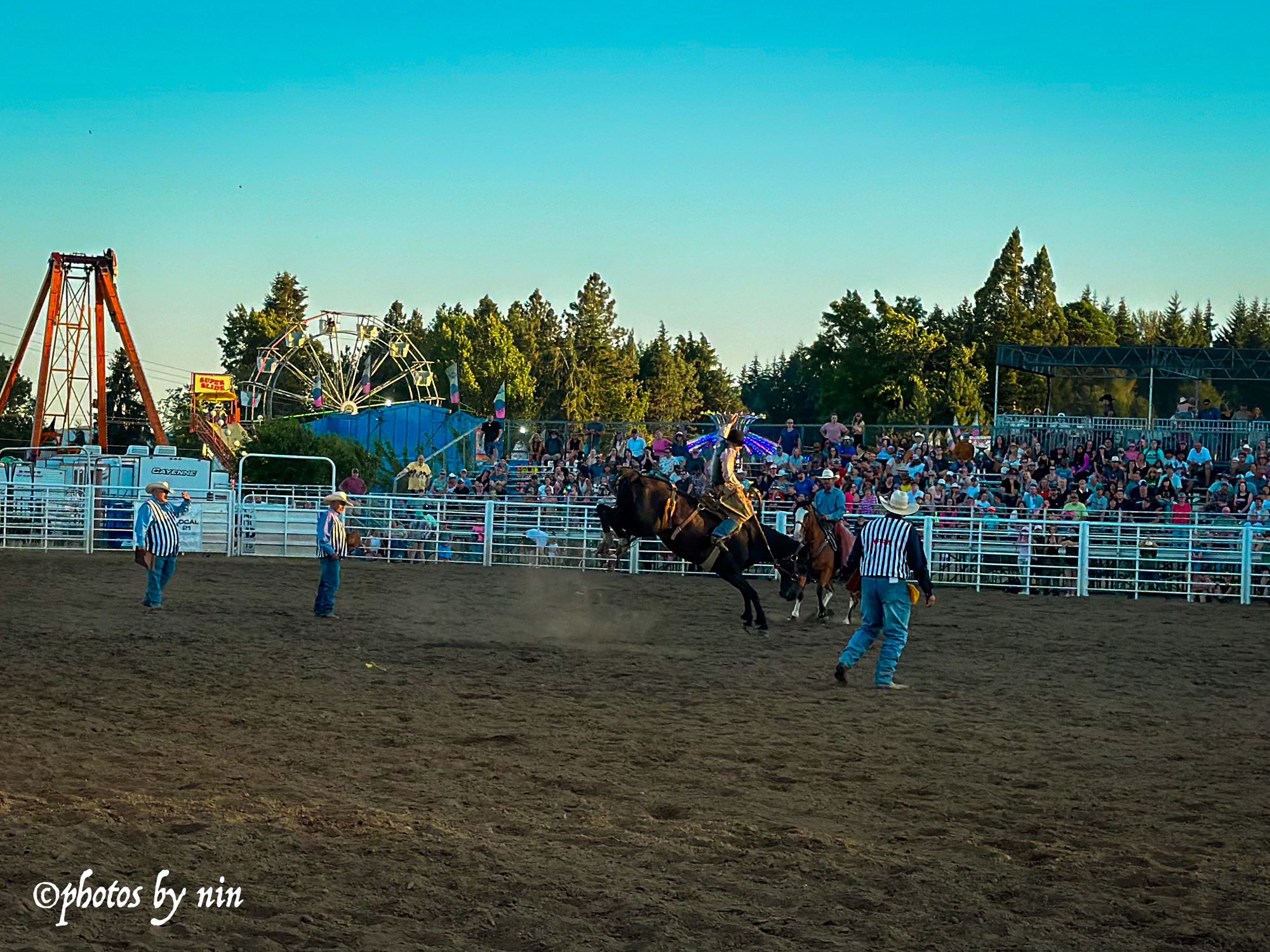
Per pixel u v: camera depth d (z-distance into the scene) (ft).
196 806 21.09
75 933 15.17
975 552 73.61
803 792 23.48
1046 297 219.41
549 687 35.73
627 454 104.73
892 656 36.81
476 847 19.12
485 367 270.46
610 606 60.44
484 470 101.71
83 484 94.43
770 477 93.66
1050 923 16.43
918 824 21.27
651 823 20.85
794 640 48.91
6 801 20.94
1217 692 37.65
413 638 46.44
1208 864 19.21
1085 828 21.26
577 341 332.39
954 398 176.76
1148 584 71.46
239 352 330.34
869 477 86.53
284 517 86.79
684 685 36.58
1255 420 103.65
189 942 15.06
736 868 18.48
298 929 15.55
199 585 64.75
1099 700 35.70
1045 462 89.66
